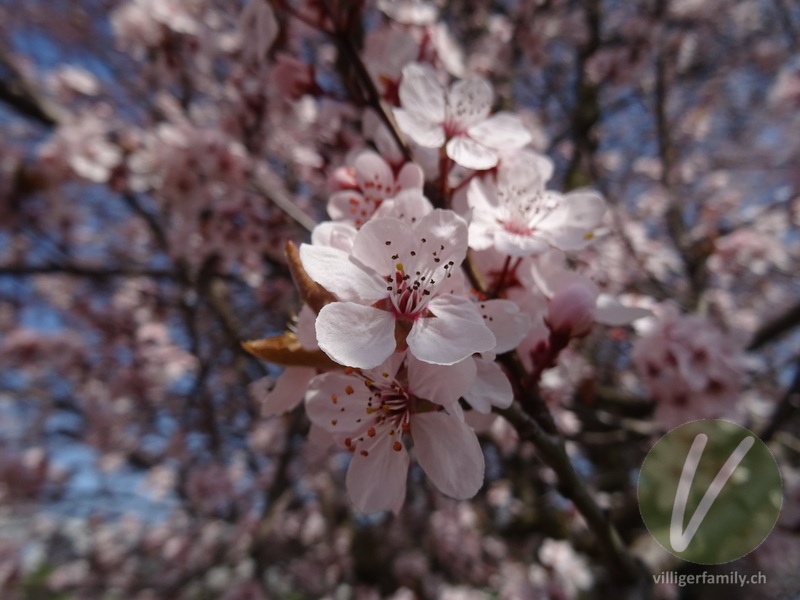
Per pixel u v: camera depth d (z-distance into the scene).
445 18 4.94
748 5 7.25
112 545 6.56
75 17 6.48
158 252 5.50
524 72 5.86
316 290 1.08
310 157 3.71
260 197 3.45
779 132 7.30
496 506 5.89
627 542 4.03
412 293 1.06
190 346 5.82
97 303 5.76
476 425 1.18
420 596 6.03
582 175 5.82
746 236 4.38
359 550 6.50
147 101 5.33
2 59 3.55
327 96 2.04
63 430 6.73
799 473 3.58
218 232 3.43
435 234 1.08
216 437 5.87
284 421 5.48
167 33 3.63
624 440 3.30
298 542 6.15
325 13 1.63
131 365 5.64
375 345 1.00
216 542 5.97
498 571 5.55
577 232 1.33
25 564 6.30
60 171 3.54
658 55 5.45
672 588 3.49
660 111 5.39
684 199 6.89
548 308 1.29
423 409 1.09
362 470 1.10
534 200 1.35
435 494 5.98
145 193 4.40
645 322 2.49
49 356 5.63
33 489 5.87
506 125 1.41
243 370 5.84
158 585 5.96
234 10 5.16
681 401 2.42
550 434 1.23
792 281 5.97
